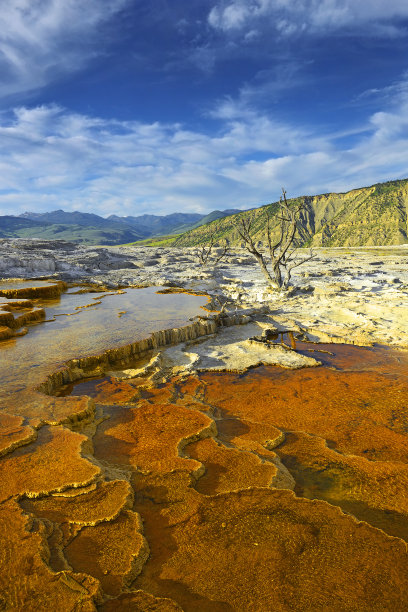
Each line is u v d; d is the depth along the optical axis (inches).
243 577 172.2
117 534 192.4
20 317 589.9
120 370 451.2
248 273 1438.2
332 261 1820.9
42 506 207.3
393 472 260.5
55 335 535.5
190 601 160.6
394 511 223.1
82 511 205.2
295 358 492.1
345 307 752.3
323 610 157.6
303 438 307.4
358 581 171.5
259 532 198.7
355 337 572.1
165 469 248.8
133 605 156.6
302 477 256.1
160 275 1222.9
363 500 232.5
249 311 713.6
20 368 407.2
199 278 1187.3
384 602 162.1
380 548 190.7
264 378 437.1
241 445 290.2
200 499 223.1
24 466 235.3
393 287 997.2
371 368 462.6
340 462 272.7
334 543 192.9
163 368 456.4
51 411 308.7
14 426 279.3
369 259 1900.8
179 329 550.0
